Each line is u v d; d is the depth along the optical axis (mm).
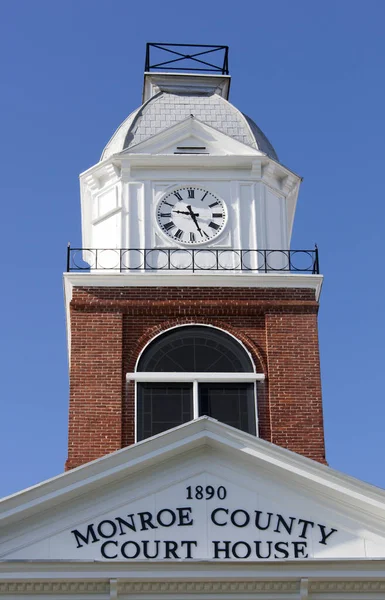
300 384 34469
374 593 28578
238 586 28406
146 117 39531
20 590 28016
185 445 29781
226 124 39344
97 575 28109
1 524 28750
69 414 33656
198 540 28984
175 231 37125
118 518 29125
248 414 34188
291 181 38625
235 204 37625
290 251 36750
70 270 35938
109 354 34625
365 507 29531
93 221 38000
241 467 29969
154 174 37938
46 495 29016
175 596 28297
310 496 29719
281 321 35344
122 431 33594
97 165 38188
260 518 29375
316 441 33688
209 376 34406
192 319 35344
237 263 36688
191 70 42125
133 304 35312
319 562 28422
